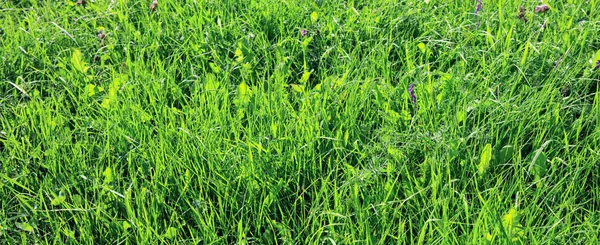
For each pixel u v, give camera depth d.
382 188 0.80
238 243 0.75
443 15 1.21
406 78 0.98
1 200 0.84
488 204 0.74
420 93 0.94
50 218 0.79
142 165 0.87
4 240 0.78
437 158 0.83
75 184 0.84
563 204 0.75
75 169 0.88
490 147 0.80
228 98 0.99
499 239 0.70
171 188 0.84
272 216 0.81
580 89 0.96
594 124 0.88
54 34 1.22
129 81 1.05
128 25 1.20
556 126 0.87
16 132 0.96
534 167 0.81
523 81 0.99
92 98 1.03
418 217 0.78
